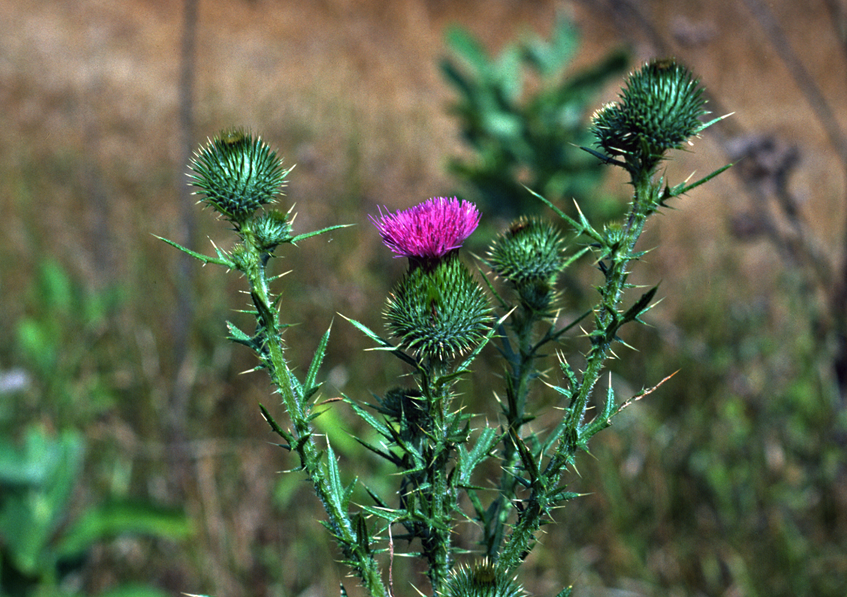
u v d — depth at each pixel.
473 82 5.72
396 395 1.63
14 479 3.76
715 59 10.34
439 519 1.45
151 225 6.70
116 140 8.30
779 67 10.85
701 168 8.36
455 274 1.68
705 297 6.10
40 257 6.40
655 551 4.25
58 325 5.23
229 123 8.90
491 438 1.51
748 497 4.41
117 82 9.79
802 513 4.38
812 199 7.89
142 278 6.15
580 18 11.77
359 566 1.42
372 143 8.91
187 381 4.85
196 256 1.46
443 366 1.67
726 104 9.91
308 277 6.18
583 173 5.49
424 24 13.02
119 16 12.29
